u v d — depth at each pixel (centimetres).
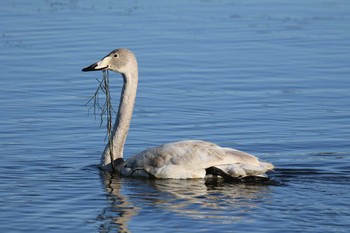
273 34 2692
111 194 1406
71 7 3052
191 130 1819
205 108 1977
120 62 1589
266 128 1830
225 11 3031
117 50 1597
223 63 2367
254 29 2750
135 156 1530
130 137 1777
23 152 1655
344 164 1573
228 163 1469
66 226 1260
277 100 2039
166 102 2022
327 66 2348
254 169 1454
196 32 2697
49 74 2234
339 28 2783
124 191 1423
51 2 3158
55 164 1588
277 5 3155
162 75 2247
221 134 1791
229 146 1709
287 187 1430
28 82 2162
